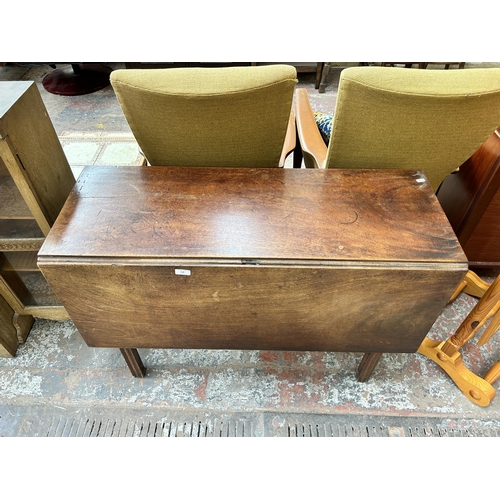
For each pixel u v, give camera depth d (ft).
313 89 10.52
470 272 5.67
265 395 4.75
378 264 3.15
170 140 4.04
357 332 3.81
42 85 10.79
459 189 5.27
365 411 4.62
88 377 4.90
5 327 4.93
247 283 3.28
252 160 4.39
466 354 5.17
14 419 4.55
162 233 3.34
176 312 3.61
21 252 4.63
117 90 3.48
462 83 3.30
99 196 3.69
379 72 3.33
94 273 3.23
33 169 3.88
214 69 3.42
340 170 4.02
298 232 3.37
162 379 4.88
